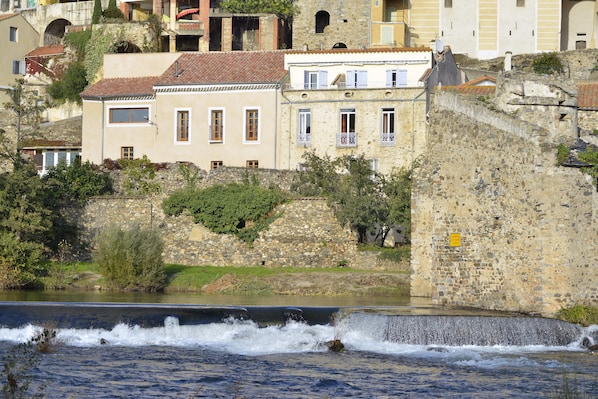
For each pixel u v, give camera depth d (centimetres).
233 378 9494
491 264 12312
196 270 17300
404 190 17650
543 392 9038
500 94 12475
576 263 11656
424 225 13962
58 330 11456
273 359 10375
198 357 10431
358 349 10856
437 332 11144
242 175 18725
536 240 11750
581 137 12800
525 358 10431
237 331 11512
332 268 17400
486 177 12375
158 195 18188
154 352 10650
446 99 13000
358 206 17412
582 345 11125
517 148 11975
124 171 19300
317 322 12025
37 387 8969
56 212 18088
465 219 12644
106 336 11394
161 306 12069
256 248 17750
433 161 13075
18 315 11688
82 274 16925
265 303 13600
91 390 8944
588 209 11756
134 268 16312
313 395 8919
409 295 15675
